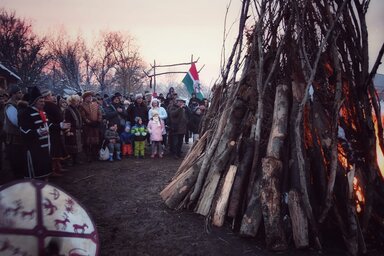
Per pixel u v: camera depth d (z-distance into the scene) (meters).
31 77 28.66
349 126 3.97
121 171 7.02
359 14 3.70
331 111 3.94
